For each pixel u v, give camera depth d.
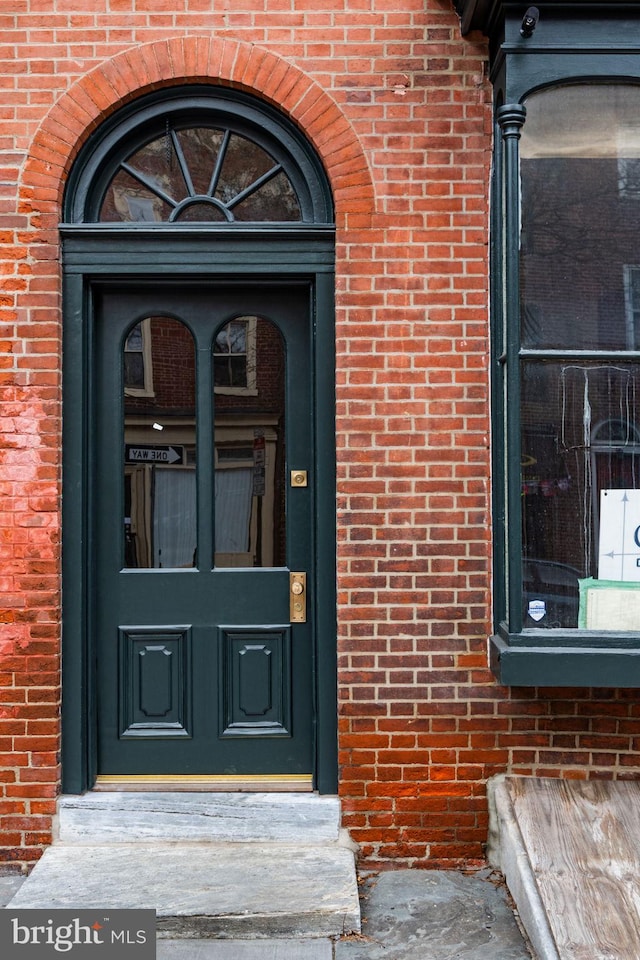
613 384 3.62
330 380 3.90
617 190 3.62
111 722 4.01
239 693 4.03
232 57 3.78
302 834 3.81
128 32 3.80
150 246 3.88
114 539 4.02
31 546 3.79
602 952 2.87
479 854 3.80
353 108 3.80
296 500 4.03
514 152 3.49
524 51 3.50
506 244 3.54
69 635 3.87
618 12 3.51
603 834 3.45
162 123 3.95
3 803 3.79
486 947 3.18
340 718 3.80
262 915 3.25
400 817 3.81
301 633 4.02
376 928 3.31
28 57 3.80
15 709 3.80
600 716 3.81
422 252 3.80
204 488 4.02
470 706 3.81
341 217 3.80
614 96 3.60
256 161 3.98
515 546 3.51
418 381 3.80
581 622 3.62
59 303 3.84
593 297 3.62
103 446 4.03
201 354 4.03
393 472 3.80
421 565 3.80
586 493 3.62
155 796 3.86
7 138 3.80
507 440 3.56
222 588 4.03
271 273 3.89
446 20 3.81
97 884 3.46
